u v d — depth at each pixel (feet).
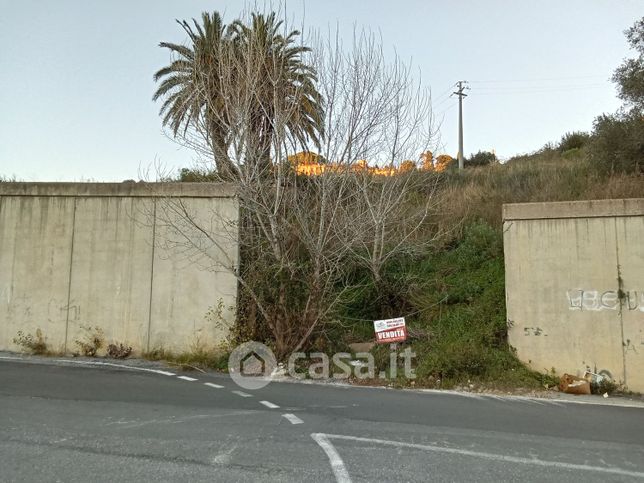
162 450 18.24
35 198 43.19
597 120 59.98
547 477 16.70
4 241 42.93
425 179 47.60
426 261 49.26
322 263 39.55
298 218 39.24
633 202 35.40
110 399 26.30
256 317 40.01
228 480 15.66
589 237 36.24
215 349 40.27
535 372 35.70
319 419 23.22
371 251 46.62
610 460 18.54
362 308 44.70
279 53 41.04
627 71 57.31
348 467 16.98
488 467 17.46
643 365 34.09
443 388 33.47
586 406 29.09
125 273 42.01
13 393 27.02
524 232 37.81
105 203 42.83
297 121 40.86
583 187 55.11
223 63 40.73
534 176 65.16
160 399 26.71
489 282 44.70
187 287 41.50
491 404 28.58
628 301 34.91
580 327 35.76
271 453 18.16
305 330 38.27
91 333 41.50
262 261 40.57
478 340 38.01
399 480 16.05
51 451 17.93
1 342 41.88
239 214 41.60
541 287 36.91
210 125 40.52
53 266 42.39
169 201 42.01
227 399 27.25
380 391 31.65
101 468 16.43
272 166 40.63
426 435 21.08
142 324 41.39
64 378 31.73
